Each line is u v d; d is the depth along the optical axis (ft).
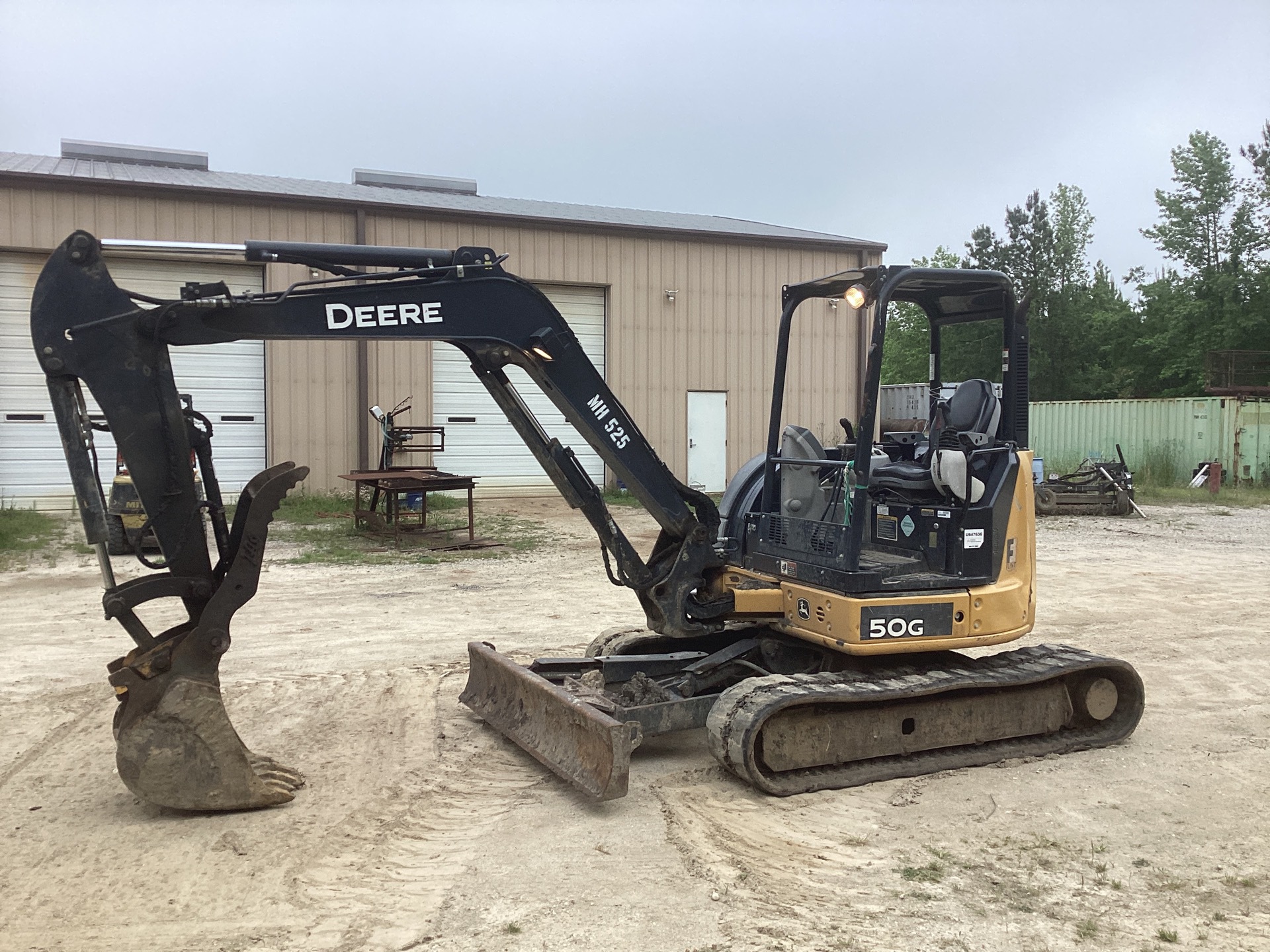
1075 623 32.81
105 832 15.58
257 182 67.10
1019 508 20.22
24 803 16.76
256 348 60.90
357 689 23.82
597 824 16.17
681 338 71.51
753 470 22.57
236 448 60.80
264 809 16.56
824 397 75.97
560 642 28.94
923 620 18.84
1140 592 38.45
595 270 68.64
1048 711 20.36
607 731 16.44
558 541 49.55
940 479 19.39
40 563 40.27
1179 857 15.17
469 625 30.96
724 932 12.66
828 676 18.48
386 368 63.10
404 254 17.31
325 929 12.69
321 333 16.67
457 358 65.77
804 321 75.15
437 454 65.31
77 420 15.43
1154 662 27.78
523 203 78.69
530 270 66.74
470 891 13.76
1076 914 13.30
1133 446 95.09
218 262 57.98
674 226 73.67
